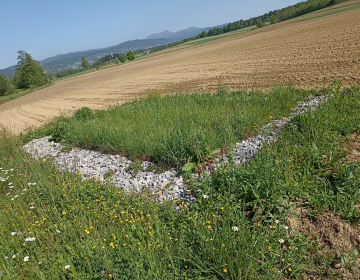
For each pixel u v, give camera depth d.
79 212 4.45
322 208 3.61
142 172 5.82
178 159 5.65
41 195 5.30
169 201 4.29
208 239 3.14
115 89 28.48
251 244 3.02
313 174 4.40
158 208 4.21
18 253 3.62
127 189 5.23
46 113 21.53
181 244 3.30
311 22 48.06
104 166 6.66
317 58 17.56
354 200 3.59
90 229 3.84
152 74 34.66
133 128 8.07
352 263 2.82
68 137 9.28
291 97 8.59
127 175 5.87
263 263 2.86
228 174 4.35
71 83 60.69
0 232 4.05
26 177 6.09
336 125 5.62
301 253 3.00
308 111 6.41
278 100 8.43
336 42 21.62
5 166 7.41
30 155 8.34
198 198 4.21
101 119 10.63
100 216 4.15
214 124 7.23
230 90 13.89
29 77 83.62
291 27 50.28
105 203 4.56
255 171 4.14
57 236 3.92
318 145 5.07
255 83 14.52
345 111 6.38
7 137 11.35
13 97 56.47
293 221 3.52
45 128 12.36
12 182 6.06
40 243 3.69
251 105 8.34
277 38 37.31
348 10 53.59
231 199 3.91
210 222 3.49
